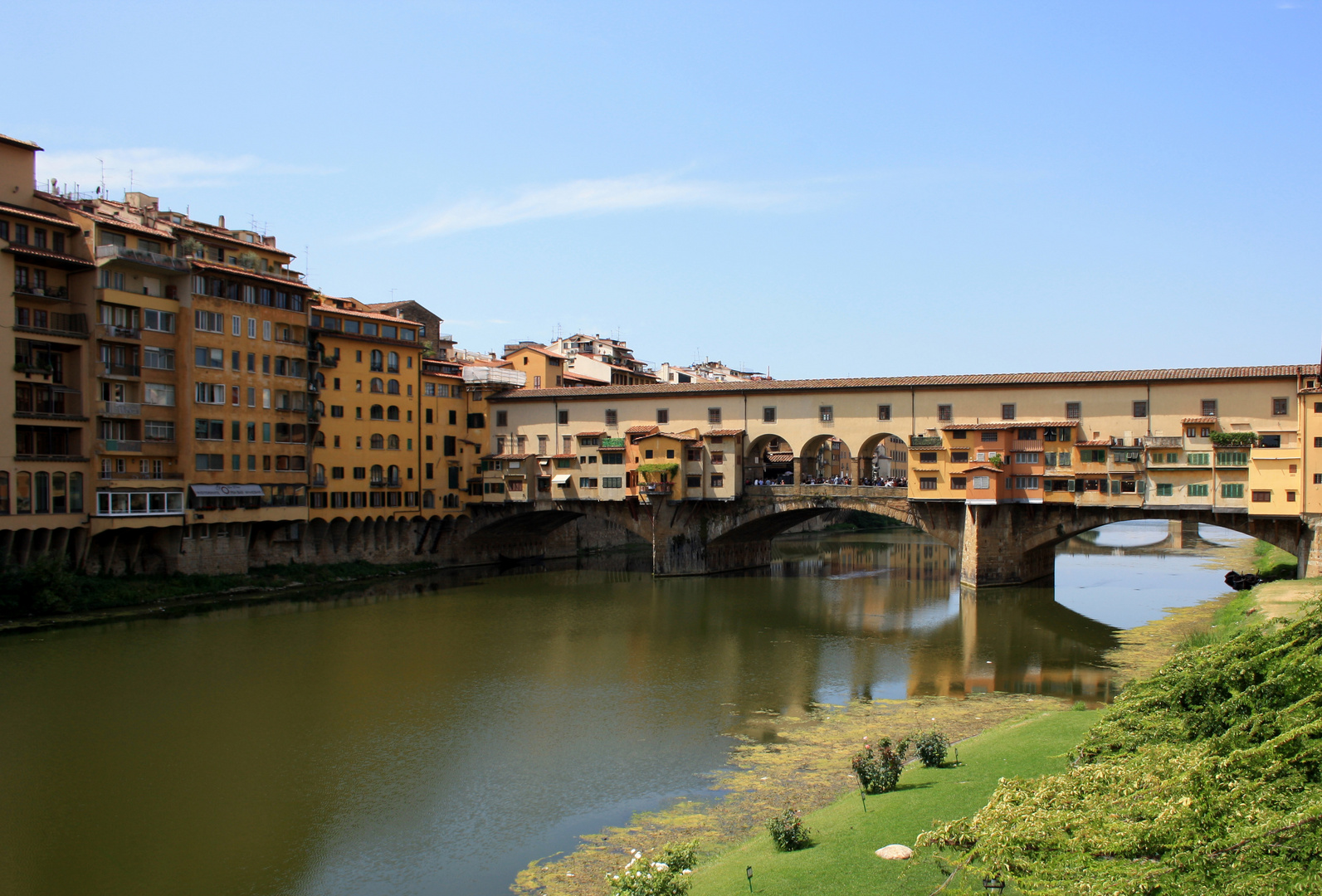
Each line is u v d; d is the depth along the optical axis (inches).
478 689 1990.7
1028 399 3289.9
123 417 2854.3
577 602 3149.6
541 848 1215.6
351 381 3651.6
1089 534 5979.3
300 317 3403.1
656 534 3774.6
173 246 3026.6
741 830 1229.7
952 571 4010.8
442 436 4018.2
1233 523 2984.7
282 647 2385.6
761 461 4178.2
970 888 813.9
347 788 1430.9
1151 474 3070.9
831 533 6259.8
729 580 3708.2
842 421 3560.5
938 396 3415.4
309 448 3449.8
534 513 4055.1
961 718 1731.1
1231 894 661.9
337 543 3651.6
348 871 1167.6
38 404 2682.1
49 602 2576.3
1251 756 822.5
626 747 1604.3
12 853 1221.1
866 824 1095.6
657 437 3725.4
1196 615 2778.1
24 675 2060.8
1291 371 2955.2
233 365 3161.9
